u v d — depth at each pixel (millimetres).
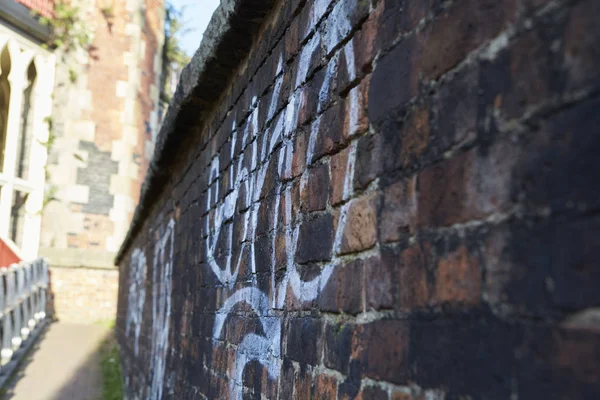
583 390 677
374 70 1283
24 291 8758
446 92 1005
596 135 691
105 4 12227
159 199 5066
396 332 1094
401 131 1145
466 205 921
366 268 1243
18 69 11109
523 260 789
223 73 2660
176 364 3471
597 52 700
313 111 1623
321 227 1507
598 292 672
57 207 11461
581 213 704
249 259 2137
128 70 12336
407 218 1095
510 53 853
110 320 11211
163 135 3777
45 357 8180
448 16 1021
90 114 11922
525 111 812
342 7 1475
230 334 2289
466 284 903
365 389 1193
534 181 782
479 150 902
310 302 1539
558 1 772
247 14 2180
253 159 2203
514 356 788
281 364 1707
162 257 4633
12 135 10930
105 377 7387
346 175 1383
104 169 11898
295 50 1814
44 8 11414
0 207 10656
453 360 916
